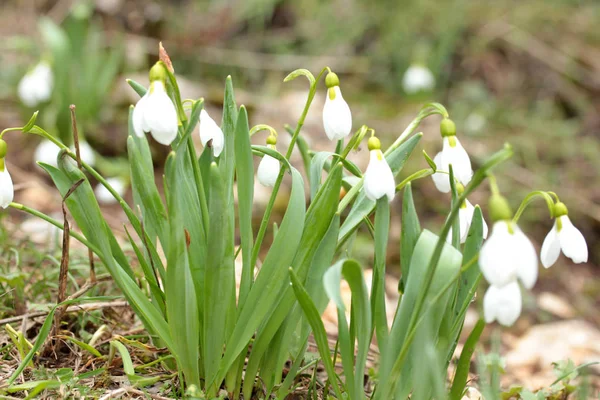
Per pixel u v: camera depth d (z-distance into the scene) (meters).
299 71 0.80
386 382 0.78
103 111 1.79
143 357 0.87
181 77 2.14
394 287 1.40
